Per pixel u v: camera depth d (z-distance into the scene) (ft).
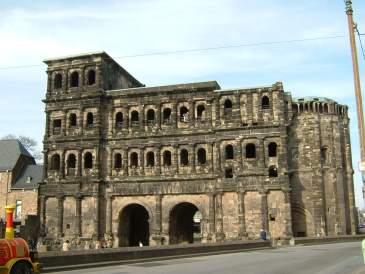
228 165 282.15
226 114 288.30
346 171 321.52
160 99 300.81
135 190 294.66
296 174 305.32
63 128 309.42
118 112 308.81
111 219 295.28
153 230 287.89
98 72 308.40
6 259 88.33
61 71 317.22
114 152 303.27
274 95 283.18
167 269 117.39
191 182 286.87
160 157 295.48
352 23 103.30
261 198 273.33
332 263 125.49
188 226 325.83
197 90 294.87
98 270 119.55
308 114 310.65
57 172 305.73
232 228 275.39
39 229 301.63
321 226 295.89
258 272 104.99
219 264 129.39
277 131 278.46
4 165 372.99
